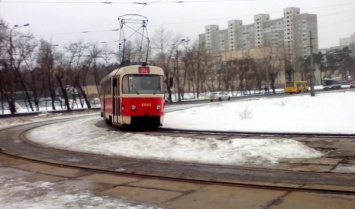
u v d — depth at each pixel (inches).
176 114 1119.0
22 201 289.9
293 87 2822.3
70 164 444.5
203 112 1135.6
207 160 427.8
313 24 3449.8
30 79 2240.4
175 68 2442.2
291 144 459.8
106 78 941.2
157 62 2287.2
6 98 1941.4
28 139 740.7
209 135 621.3
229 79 3137.3
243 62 3075.8
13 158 519.8
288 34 3412.9
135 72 755.4
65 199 290.4
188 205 265.9
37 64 2043.6
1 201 292.2
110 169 405.1
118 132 731.4
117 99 783.7
